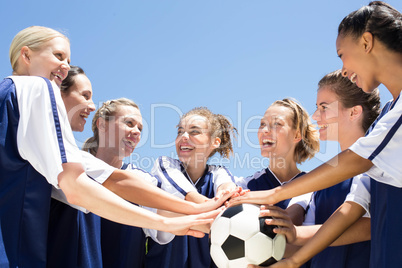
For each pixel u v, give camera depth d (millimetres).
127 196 2750
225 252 2479
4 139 1998
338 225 2420
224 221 2533
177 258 3209
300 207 3121
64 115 2131
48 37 2502
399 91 2150
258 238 2434
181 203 2805
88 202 2090
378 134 2027
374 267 2090
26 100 2057
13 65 2502
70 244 2422
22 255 1952
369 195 2500
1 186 1975
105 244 2916
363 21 2176
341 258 2682
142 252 3137
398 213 1978
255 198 2617
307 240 2617
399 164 1947
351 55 2229
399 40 2109
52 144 2006
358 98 3061
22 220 1989
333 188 2988
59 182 2072
